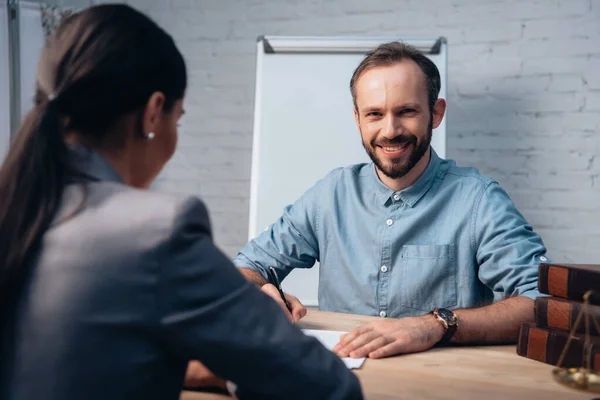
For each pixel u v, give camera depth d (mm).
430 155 1438
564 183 2543
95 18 602
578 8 2514
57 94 579
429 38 2391
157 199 561
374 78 1329
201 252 547
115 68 585
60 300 522
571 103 2529
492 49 2609
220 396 759
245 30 2877
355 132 2453
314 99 2480
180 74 653
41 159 553
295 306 1202
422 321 1009
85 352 513
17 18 2625
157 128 651
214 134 2916
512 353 963
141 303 521
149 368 530
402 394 750
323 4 2791
